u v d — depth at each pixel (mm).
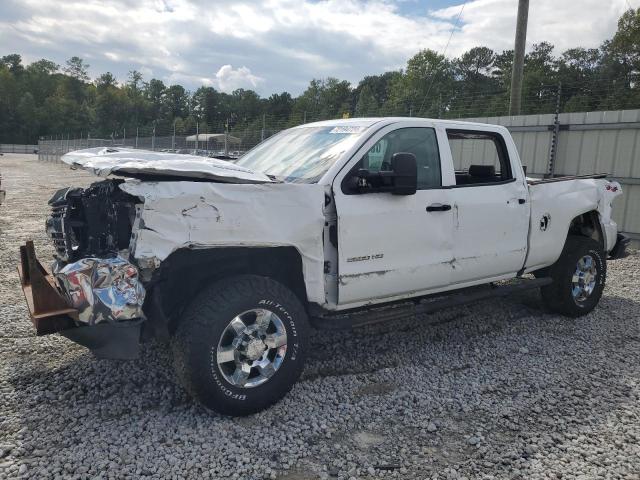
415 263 4551
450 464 3281
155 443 3402
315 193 3951
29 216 13156
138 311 3375
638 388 4344
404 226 4430
